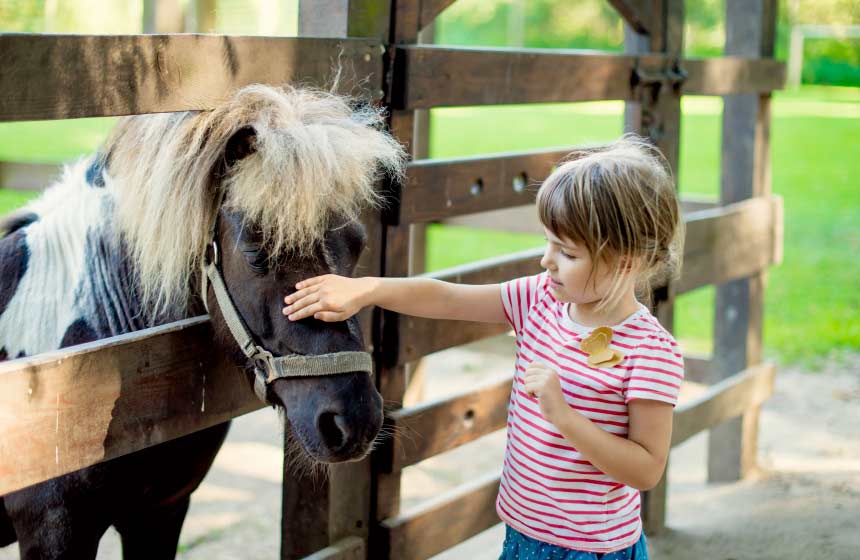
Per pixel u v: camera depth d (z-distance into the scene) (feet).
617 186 4.80
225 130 5.32
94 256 6.15
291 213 4.93
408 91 6.74
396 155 5.83
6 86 4.43
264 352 5.21
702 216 10.61
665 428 4.92
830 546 10.39
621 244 4.83
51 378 4.82
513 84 7.75
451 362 17.25
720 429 12.50
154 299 5.86
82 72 4.74
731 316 12.59
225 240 5.36
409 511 7.70
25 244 6.49
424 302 5.65
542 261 5.11
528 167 8.50
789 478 12.59
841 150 42.37
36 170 15.81
